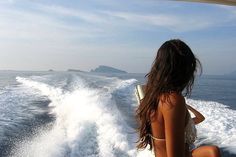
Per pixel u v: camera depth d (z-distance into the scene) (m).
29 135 7.81
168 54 1.62
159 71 1.62
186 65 1.61
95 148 6.88
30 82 21.33
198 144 7.76
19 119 9.53
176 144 1.51
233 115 11.84
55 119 9.75
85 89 16.62
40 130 8.32
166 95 1.58
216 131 8.93
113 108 10.33
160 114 1.61
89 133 7.68
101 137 7.45
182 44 1.64
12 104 12.14
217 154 1.72
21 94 15.16
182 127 1.54
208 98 20.16
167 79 1.59
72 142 7.00
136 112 1.83
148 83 1.69
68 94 14.68
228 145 7.61
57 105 12.11
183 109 1.55
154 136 1.68
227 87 35.53
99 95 13.52
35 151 6.57
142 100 1.72
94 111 9.67
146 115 1.68
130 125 8.78
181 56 1.61
